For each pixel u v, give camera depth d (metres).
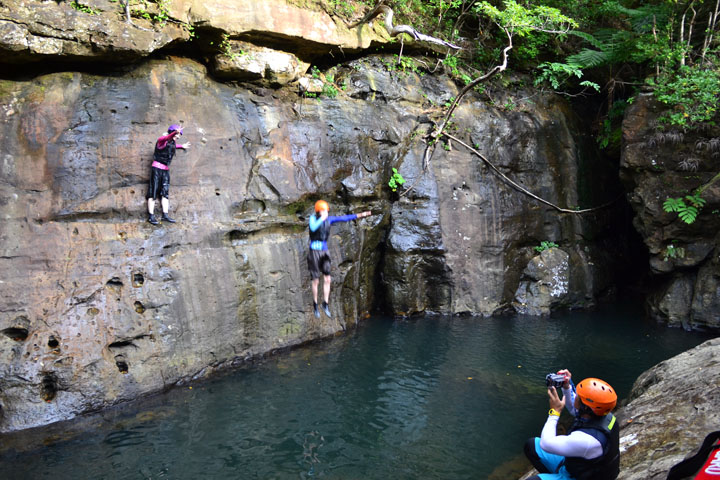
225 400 8.66
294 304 10.98
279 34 11.14
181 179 9.72
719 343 7.15
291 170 11.25
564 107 15.64
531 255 14.45
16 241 8.02
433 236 13.27
